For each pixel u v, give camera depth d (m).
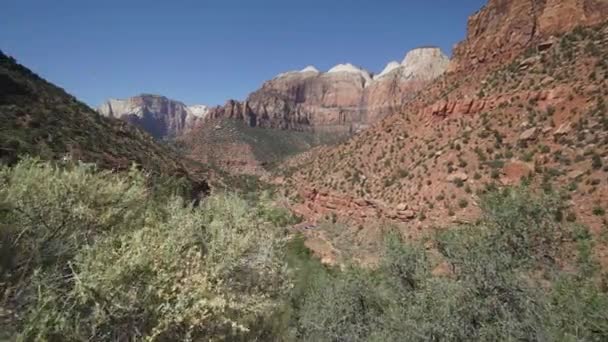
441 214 32.12
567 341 8.10
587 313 8.67
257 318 7.30
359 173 50.00
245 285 7.44
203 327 5.02
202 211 8.53
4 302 4.24
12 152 19.19
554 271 9.83
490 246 9.53
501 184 29.91
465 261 9.21
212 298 5.14
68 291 4.62
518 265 9.18
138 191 6.95
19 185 5.65
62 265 5.18
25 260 5.09
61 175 6.14
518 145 33.19
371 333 12.98
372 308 14.45
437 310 9.01
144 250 4.84
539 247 10.09
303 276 20.17
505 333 7.96
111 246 5.09
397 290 13.32
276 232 9.20
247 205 9.49
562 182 24.62
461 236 10.34
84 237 5.76
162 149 59.72
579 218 20.45
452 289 8.99
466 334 8.40
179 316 4.58
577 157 26.41
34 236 5.42
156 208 7.86
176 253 5.38
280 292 8.31
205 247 7.12
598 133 27.23
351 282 15.38
